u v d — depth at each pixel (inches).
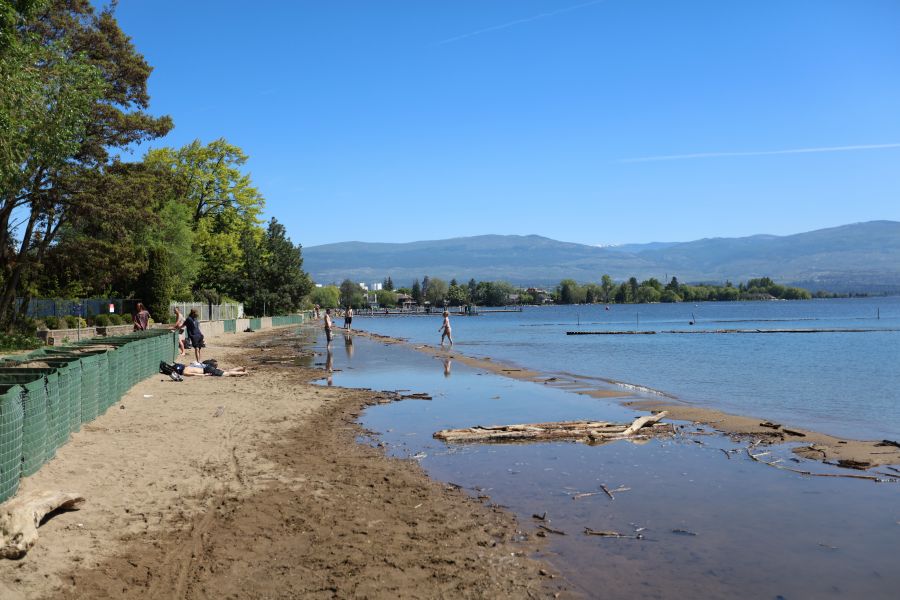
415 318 5772.6
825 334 2428.6
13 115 786.8
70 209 1179.9
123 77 1314.0
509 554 281.7
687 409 668.7
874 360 1307.8
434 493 370.3
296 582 247.9
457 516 330.3
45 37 1177.4
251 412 610.2
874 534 307.6
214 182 2534.5
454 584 250.5
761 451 478.9
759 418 633.6
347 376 968.9
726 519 329.4
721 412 657.0
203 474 384.8
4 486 293.4
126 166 1284.4
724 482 396.8
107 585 236.8
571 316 5693.9
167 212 2054.6
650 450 484.7
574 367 1189.7
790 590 249.8
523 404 708.0
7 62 753.6
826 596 245.3
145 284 1788.9
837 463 441.4
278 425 556.7
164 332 1058.1
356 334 2321.6
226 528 299.9
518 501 357.7
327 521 317.1
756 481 398.9
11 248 1225.4
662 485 390.6
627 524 321.4
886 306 7859.3
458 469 427.2
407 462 444.5
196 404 635.5
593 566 270.5
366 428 565.9
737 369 1141.1
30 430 339.9
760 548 291.3
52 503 283.0
